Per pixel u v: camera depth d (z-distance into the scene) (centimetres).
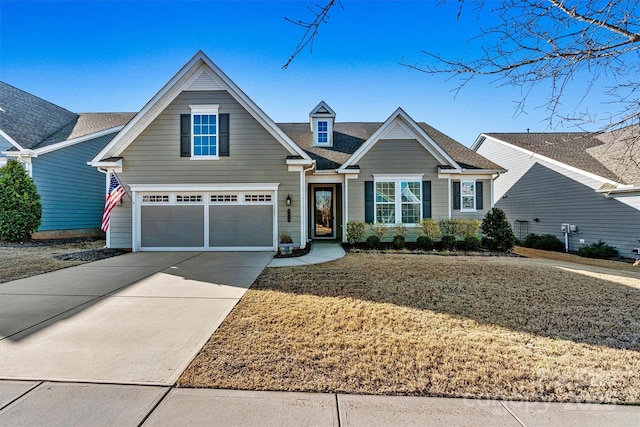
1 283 683
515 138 1880
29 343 381
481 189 1395
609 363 335
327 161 1434
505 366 327
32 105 1748
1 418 244
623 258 1164
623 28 275
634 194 1138
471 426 240
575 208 1371
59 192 1554
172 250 1167
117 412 253
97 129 1769
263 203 1173
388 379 302
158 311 499
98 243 1399
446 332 414
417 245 1279
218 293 600
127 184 1170
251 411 255
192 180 1169
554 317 474
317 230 1617
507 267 865
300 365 327
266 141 1168
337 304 529
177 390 284
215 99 1166
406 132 1376
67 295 591
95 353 354
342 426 239
